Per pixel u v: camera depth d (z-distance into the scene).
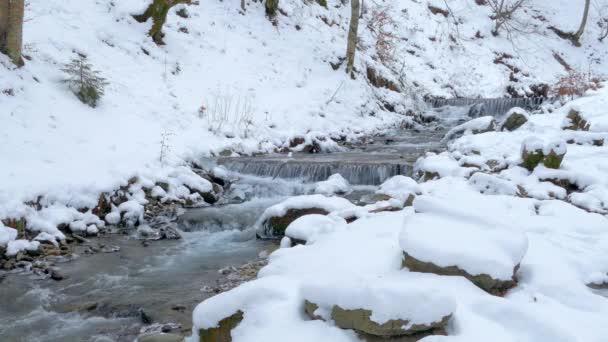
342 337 3.18
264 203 9.22
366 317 3.13
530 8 28.17
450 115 18.00
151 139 10.23
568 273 4.12
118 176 8.47
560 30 27.48
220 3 16.64
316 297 3.37
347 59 17.03
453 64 22.42
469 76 22.02
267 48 15.97
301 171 10.12
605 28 28.73
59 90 10.10
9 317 4.97
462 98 19.75
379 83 17.97
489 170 8.13
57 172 7.93
